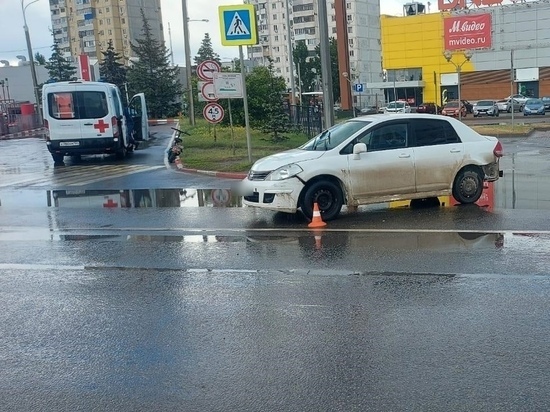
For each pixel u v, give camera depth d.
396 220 10.23
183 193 14.51
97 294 6.71
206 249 8.65
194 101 40.41
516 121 41.97
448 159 10.95
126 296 6.61
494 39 62.97
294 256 8.02
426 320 5.55
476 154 11.12
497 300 6.01
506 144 24.36
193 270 7.54
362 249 8.27
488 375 4.44
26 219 11.79
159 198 13.93
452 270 7.09
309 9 112.00
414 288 6.48
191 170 18.17
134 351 5.11
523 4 60.88
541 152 20.62
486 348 4.91
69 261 8.24
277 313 5.88
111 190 15.48
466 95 65.94
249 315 5.85
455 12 62.72
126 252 8.66
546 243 8.20
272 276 7.13
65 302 6.48
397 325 5.45
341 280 6.87
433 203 11.76
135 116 26.23
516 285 6.45
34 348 5.25
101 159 23.94
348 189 10.38
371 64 107.31
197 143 25.92
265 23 117.62
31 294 6.79
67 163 22.98
